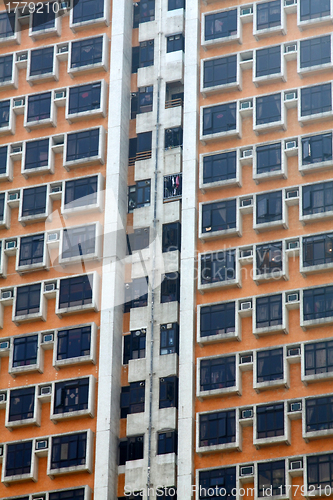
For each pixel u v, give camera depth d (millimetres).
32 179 107375
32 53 111500
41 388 99188
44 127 108812
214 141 104125
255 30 105938
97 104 108062
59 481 95750
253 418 93312
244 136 103500
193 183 103000
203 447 93312
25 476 96125
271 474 91375
